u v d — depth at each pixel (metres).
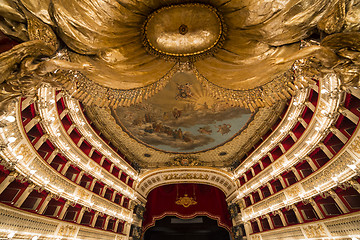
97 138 15.26
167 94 14.12
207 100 14.45
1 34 3.44
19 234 8.38
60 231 10.66
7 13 3.22
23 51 3.15
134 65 4.84
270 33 4.14
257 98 4.85
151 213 21.50
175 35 4.68
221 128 17.23
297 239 11.83
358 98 7.98
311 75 4.01
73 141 12.39
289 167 12.65
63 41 3.92
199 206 21.91
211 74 5.19
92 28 3.99
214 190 23.03
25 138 8.58
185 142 18.92
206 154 20.67
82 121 13.52
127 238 16.73
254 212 16.33
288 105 13.47
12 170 7.99
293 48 4.23
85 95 4.53
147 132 17.50
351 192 9.16
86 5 3.79
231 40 4.69
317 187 10.26
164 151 20.09
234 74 4.90
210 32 4.63
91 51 4.23
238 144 18.98
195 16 4.39
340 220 9.27
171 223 22.58
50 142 10.76
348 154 8.61
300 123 12.20
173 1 4.12
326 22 3.59
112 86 4.67
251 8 3.98
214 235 23.34
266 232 14.68
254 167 17.27
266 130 16.12
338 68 3.69
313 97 10.79
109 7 3.96
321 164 10.91
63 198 11.26
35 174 9.38
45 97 9.42
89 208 13.09
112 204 15.68
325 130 9.65
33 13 3.36
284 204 12.83
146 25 4.48
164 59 5.08
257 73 4.63
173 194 22.98
